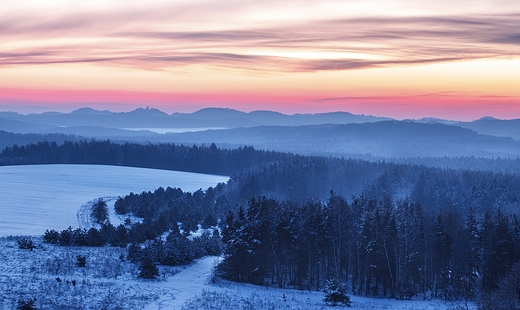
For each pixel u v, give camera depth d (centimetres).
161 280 5528
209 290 5194
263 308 4569
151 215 10531
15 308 3984
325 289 5247
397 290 6203
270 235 6297
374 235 6238
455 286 6525
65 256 6056
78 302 4262
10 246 6372
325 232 6291
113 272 5556
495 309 4009
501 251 6216
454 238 6569
